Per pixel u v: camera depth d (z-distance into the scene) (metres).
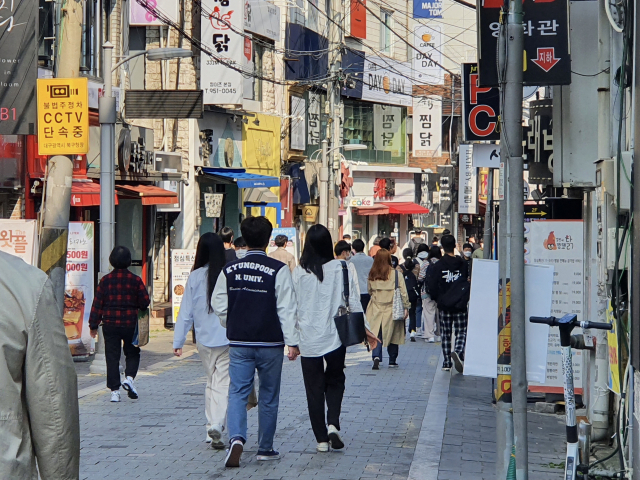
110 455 10.19
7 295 3.68
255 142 35.12
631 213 7.85
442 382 15.87
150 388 15.20
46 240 14.33
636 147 6.78
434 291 17.42
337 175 35.56
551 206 14.55
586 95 11.75
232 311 9.86
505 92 7.60
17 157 20.31
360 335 10.45
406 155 52.97
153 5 28.19
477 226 64.44
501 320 7.89
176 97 23.06
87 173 23.12
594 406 10.49
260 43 35.22
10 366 3.63
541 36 9.16
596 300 11.03
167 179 26.77
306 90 40.53
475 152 19.22
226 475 9.32
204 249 10.77
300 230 42.50
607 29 10.58
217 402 10.55
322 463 9.88
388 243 18.05
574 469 7.16
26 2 16.11
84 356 18.33
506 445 7.93
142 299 13.91
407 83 51.69
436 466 9.48
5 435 3.60
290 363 18.56
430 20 52.22
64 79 14.30
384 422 12.27
